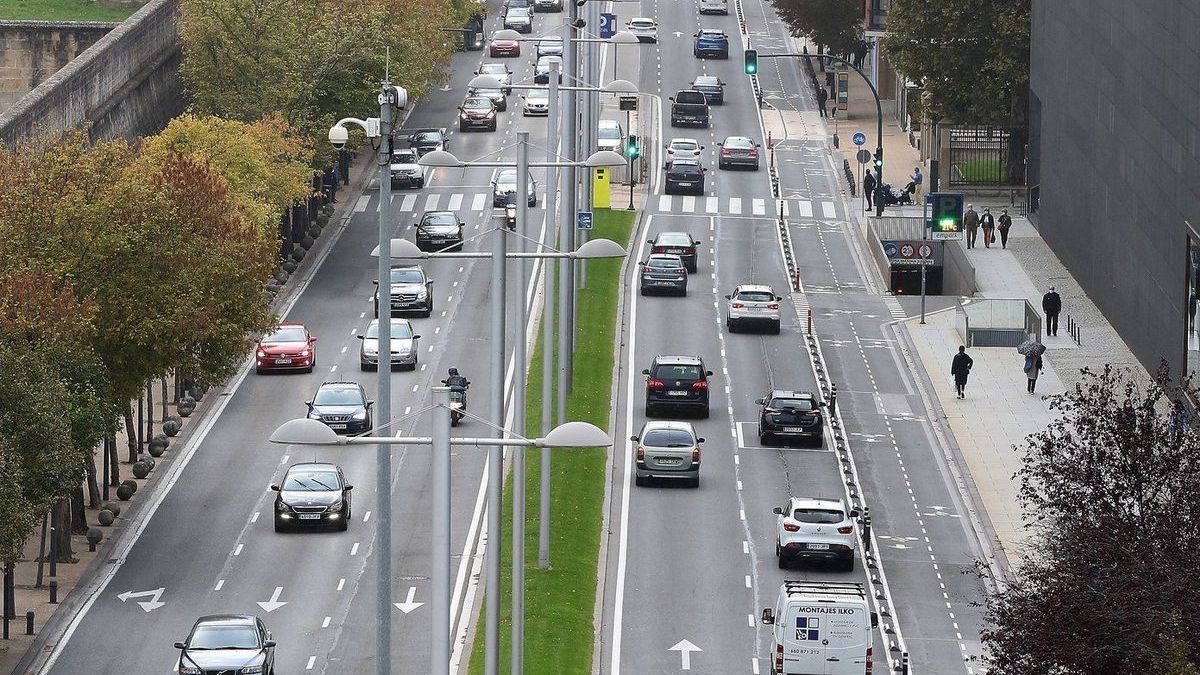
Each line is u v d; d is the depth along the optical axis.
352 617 147.12
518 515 126.12
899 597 155.38
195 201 178.00
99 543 164.25
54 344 149.75
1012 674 108.06
